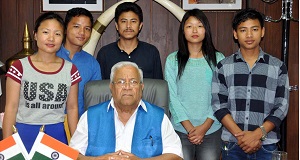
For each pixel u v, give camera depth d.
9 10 3.29
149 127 1.98
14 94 2.10
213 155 2.50
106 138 1.95
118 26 2.75
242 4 3.30
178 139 2.05
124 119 2.00
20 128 2.12
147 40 3.35
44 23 2.10
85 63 2.62
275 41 3.37
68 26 2.58
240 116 2.35
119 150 1.88
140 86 1.96
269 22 3.36
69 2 3.28
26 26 2.97
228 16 3.33
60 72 2.15
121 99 1.90
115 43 2.84
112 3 3.29
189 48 2.59
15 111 2.12
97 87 2.27
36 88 2.09
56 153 1.69
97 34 3.11
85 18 2.59
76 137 1.99
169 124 2.03
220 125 2.55
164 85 2.28
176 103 2.52
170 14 3.33
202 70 2.53
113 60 2.78
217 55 2.60
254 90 2.33
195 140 2.46
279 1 3.32
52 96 2.12
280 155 1.71
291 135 3.44
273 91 2.33
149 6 3.32
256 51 2.38
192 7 3.29
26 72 2.10
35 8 3.29
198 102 2.52
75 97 2.21
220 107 2.38
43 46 2.09
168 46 3.35
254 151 2.27
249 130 2.33
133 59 2.78
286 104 2.30
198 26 2.52
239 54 2.39
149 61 2.79
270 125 2.26
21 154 1.68
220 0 3.29
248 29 2.33
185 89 2.53
